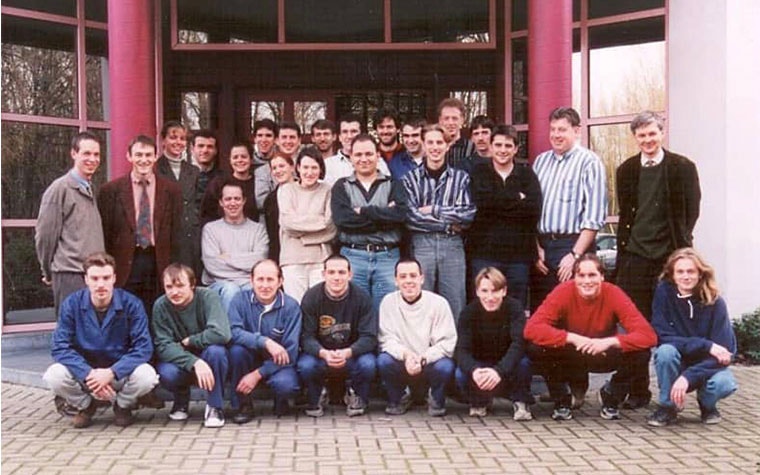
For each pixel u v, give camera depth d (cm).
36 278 851
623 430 529
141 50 690
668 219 583
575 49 859
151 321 571
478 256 595
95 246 583
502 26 873
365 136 584
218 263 606
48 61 865
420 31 883
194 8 887
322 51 888
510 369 545
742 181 789
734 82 783
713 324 546
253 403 609
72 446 496
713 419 546
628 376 552
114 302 545
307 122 898
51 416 575
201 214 631
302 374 557
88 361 549
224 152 889
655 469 446
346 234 591
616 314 553
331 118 895
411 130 625
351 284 571
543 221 606
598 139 850
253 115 900
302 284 597
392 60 885
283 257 603
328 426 541
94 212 586
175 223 606
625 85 837
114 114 691
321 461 461
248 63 890
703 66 792
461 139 659
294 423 549
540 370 553
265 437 514
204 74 889
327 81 893
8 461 465
